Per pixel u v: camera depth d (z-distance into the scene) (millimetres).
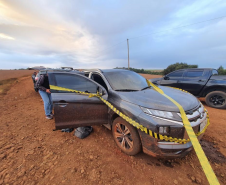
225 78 5082
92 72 3637
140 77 3721
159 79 7078
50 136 3143
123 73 3533
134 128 2215
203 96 5680
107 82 3037
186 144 1958
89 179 1945
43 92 4008
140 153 2514
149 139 2021
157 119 1981
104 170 2111
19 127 3613
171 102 2219
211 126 3600
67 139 3008
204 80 5496
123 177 1982
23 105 5777
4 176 1992
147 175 2016
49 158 2389
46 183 1880
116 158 2381
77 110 2654
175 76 6426
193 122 2064
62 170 2111
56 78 2709
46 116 4230
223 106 5078
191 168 2146
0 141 2918
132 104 2301
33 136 3143
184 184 1859
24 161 2309
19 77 18469
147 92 2742
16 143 2846
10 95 7645
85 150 2609
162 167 2170
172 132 1936
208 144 2781
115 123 2604
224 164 2217
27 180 1926
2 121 3994
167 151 1943
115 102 2549
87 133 3125
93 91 2721
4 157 2402
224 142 2830
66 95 2611
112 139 2984
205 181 1902
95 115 2760
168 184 1863
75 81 2807
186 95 2740
